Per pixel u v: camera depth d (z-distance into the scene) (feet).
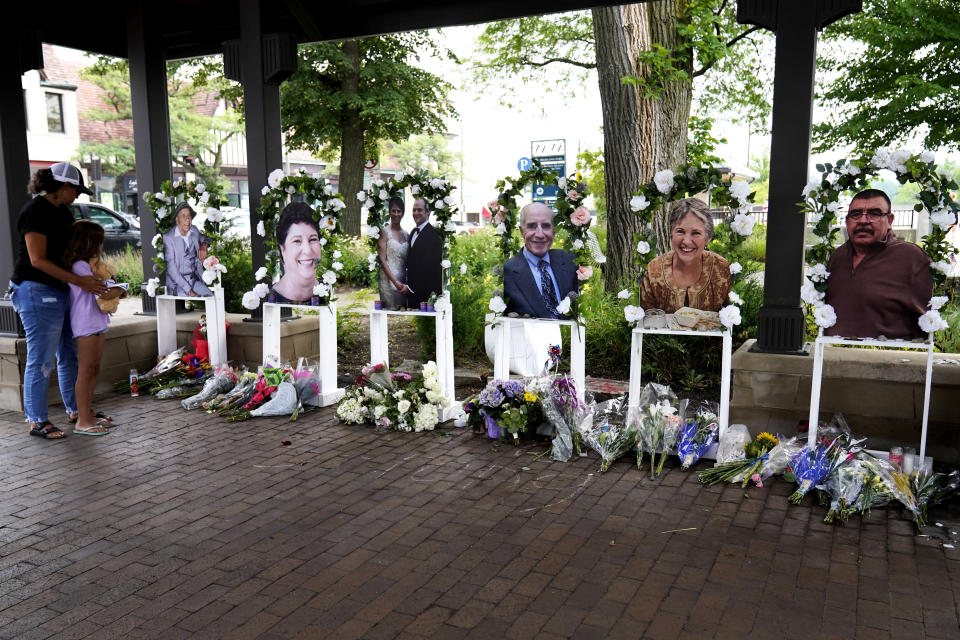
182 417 18.85
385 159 146.51
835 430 14.37
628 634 8.87
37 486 14.11
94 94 97.09
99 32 24.45
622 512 12.64
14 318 19.45
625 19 26.45
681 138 27.91
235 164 107.76
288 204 19.90
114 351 21.57
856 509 12.30
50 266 16.28
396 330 29.68
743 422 15.94
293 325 22.49
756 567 10.56
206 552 11.27
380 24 21.43
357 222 61.72
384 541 11.59
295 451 16.15
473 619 9.27
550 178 16.88
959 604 9.47
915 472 13.06
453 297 24.56
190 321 23.03
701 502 13.06
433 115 70.03
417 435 17.24
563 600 9.70
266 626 9.16
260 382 19.34
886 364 14.65
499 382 16.98
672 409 15.30
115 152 90.22
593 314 23.04
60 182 16.48
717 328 15.34
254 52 21.04
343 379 22.68
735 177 15.79
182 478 14.51
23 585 10.28
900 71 33.53
